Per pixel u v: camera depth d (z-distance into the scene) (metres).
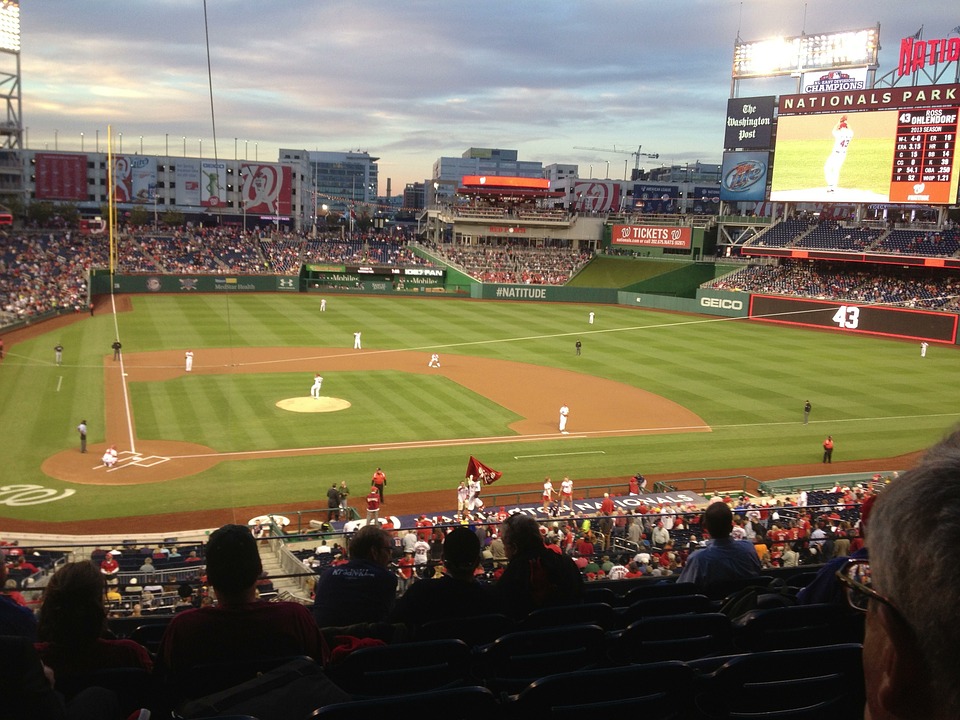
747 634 5.67
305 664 4.47
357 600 7.98
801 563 18.44
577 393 52.41
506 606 8.27
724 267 104.25
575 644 5.93
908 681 1.82
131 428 41.31
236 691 4.23
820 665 4.27
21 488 32.69
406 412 46.44
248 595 5.63
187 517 30.52
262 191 133.75
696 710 4.25
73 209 121.56
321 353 63.16
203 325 74.50
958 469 1.88
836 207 106.19
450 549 7.52
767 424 46.44
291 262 106.56
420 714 3.90
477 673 5.93
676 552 20.73
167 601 15.64
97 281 90.25
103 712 3.81
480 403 49.06
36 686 3.13
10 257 88.88
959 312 74.44
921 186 80.31
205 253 105.44
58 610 5.27
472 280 105.00
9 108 104.88
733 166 98.75
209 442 39.59
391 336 72.56
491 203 122.19
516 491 35.25
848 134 83.94
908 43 82.00
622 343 72.19
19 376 50.97
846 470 39.00
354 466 37.19
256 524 28.06
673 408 49.34
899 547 1.83
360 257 111.75
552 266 112.75
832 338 77.69
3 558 6.69
